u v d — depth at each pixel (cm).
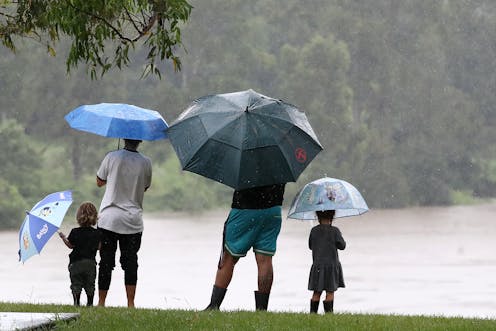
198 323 2588
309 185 3353
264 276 3003
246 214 2941
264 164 2830
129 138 3098
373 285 9700
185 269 10800
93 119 3127
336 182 3359
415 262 11731
